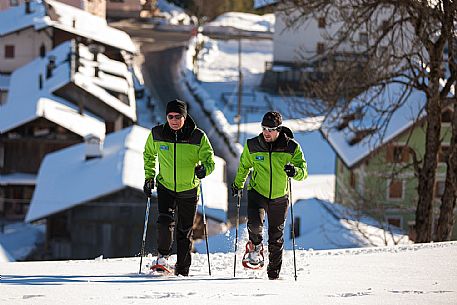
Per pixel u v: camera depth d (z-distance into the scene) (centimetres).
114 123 9919
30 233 8106
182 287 1504
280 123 1711
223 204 6419
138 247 6256
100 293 1404
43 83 10331
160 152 1730
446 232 4125
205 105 11650
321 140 10556
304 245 5234
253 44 16375
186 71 13625
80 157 7244
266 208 1781
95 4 16375
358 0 4209
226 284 1567
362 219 6006
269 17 18812
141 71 13825
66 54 11538
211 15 18438
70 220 6338
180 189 1750
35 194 6719
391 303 1267
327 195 8875
